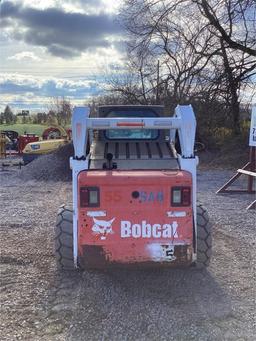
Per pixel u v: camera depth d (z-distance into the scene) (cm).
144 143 632
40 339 437
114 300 518
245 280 586
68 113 6750
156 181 518
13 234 828
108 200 519
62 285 567
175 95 2716
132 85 3472
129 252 522
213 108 2598
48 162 1853
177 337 437
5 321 473
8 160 2786
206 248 589
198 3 2528
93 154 585
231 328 457
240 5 2347
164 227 522
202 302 516
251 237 812
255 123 1288
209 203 1182
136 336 440
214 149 2636
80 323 466
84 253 524
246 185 1557
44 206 1142
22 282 579
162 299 523
